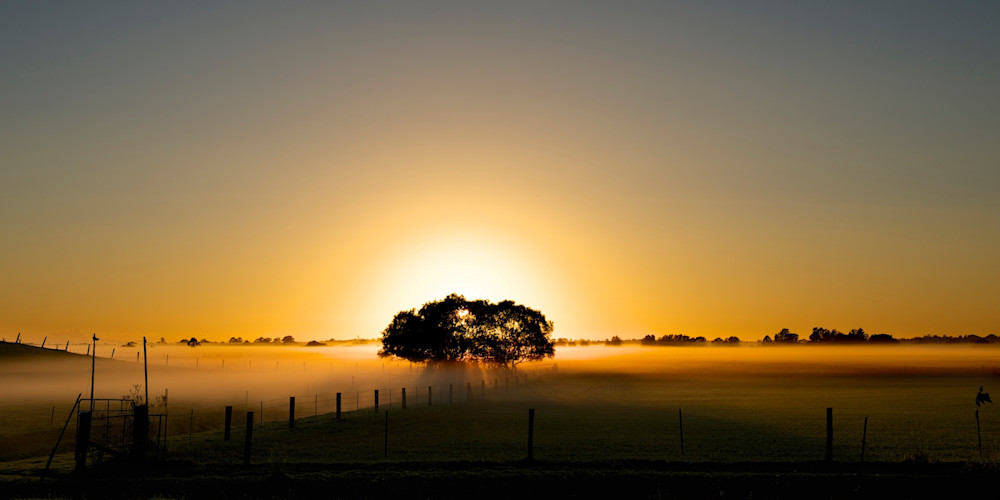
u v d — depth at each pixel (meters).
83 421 27.98
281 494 23.92
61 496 23.61
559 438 38.31
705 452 33.16
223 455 31.53
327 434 39.78
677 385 92.94
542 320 107.94
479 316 103.50
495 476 25.50
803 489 24.19
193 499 23.66
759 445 35.72
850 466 27.47
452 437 38.62
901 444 36.25
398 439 37.81
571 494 24.22
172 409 54.34
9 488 24.70
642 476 25.30
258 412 56.53
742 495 23.75
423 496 24.11
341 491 24.41
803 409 56.97
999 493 23.53
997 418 49.47
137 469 27.72
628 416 50.88
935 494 23.61
